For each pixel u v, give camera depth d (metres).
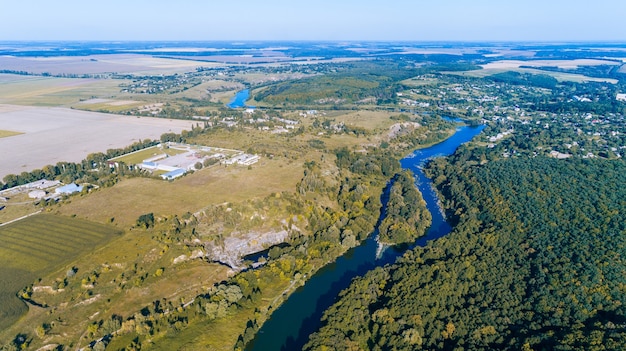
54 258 167.50
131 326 135.62
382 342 129.62
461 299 147.62
